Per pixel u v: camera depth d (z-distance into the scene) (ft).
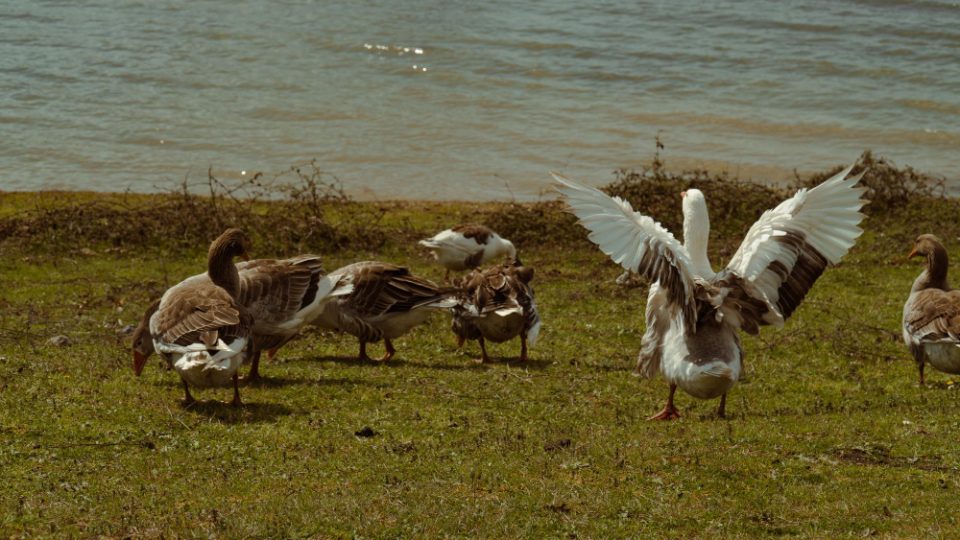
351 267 42.39
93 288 52.90
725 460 29.53
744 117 101.19
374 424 33.12
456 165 86.28
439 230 66.39
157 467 28.60
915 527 24.91
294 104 102.17
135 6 140.05
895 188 71.56
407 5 142.20
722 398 34.99
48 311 48.39
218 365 31.17
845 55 120.37
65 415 32.96
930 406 36.45
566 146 91.76
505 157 88.58
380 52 120.57
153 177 81.71
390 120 98.27
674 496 26.94
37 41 122.01
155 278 55.36
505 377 39.96
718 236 66.23
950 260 61.41
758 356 45.01
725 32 130.00
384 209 69.87
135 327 45.70
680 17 137.08
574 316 51.31
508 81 111.55
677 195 69.21
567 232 66.08
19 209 67.36
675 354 31.12
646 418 34.99
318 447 30.48
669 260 29.04
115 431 31.55
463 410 35.09
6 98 101.40
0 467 28.30
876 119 101.04
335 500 25.79
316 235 63.26
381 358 43.24
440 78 112.06
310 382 38.32
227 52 119.65
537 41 125.59
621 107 103.76
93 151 87.56
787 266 30.78
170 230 61.87
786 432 32.63
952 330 37.73
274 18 134.82
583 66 117.08
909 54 120.37
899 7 139.13
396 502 25.85
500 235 65.87
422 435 32.12
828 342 47.01
